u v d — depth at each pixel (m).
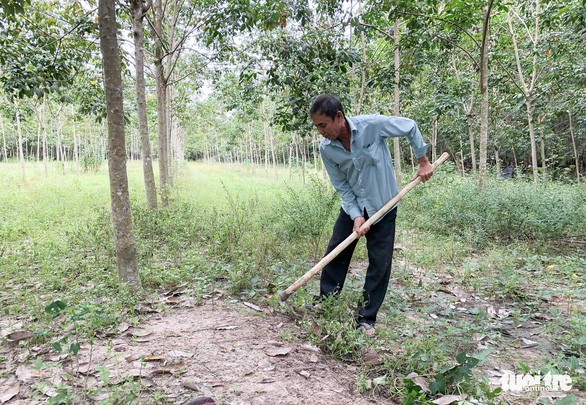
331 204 4.57
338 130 2.50
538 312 3.17
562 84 11.09
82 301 2.85
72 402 1.68
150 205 6.54
